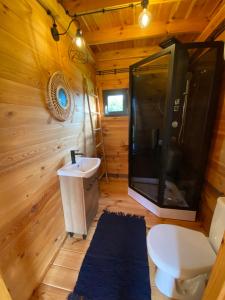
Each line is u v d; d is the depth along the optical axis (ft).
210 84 5.40
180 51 5.38
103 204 7.59
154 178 8.13
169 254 3.46
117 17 5.90
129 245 5.29
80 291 3.94
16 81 3.28
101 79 9.34
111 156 10.38
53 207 4.83
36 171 3.98
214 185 5.30
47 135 4.44
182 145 7.36
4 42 2.99
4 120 2.98
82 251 5.11
